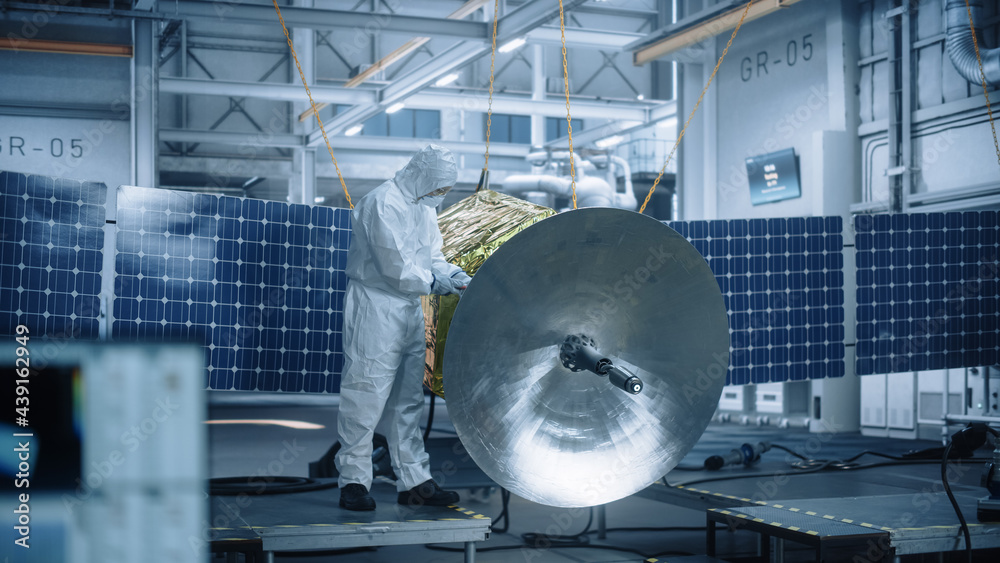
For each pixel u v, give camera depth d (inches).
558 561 176.2
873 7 386.6
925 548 130.1
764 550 161.3
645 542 195.5
